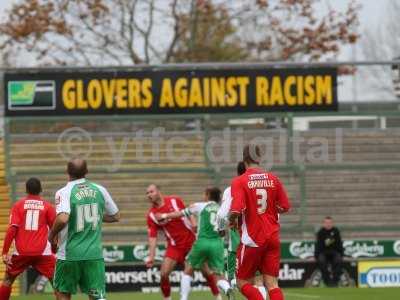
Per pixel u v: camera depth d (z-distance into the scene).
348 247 89.12
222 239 62.75
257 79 94.75
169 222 63.88
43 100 93.44
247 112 94.81
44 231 56.41
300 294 76.19
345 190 96.88
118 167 95.69
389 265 86.88
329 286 86.12
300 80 95.06
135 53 145.88
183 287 64.31
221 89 94.69
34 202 56.44
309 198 96.62
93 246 43.12
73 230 42.97
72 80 93.56
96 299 43.25
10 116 93.38
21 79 93.31
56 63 145.12
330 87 95.06
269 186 44.94
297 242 88.25
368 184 97.19
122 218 94.62
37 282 84.19
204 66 94.00
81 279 43.53
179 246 64.25
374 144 98.25
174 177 95.88
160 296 78.69
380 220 97.12
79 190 43.03
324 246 85.88
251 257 44.91
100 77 93.81
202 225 62.50
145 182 95.75
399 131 98.94
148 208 95.25
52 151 96.06
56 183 94.56
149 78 94.25
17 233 56.22
